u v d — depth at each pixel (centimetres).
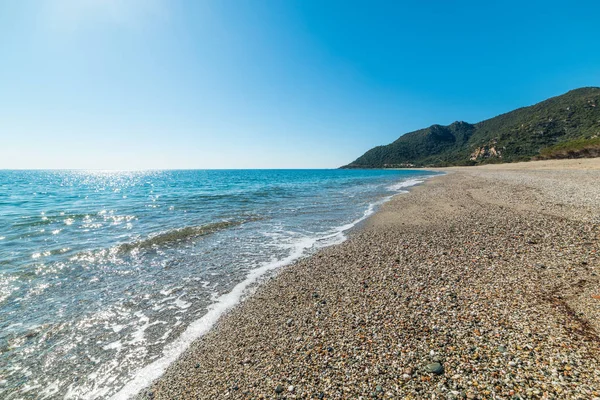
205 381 493
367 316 630
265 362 518
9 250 1268
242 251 1254
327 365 483
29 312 751
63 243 1380
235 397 443
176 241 1416
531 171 4619
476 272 800
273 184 5828
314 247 1282
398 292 733
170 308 773
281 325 643
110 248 1291
